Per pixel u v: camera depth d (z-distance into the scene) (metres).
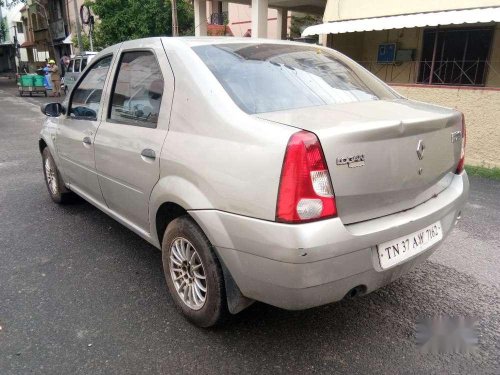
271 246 2.17
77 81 4.18
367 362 2.55
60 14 31.38
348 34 10.85
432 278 3.52
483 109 7.54
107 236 4.29
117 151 3.29
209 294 2.63
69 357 2.57
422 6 8.62
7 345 2.67
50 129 4.75
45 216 4.80
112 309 3.06
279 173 2.14
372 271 2.35
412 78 10.27
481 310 3.08
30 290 3.29
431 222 2.64
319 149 2.12
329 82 3.03
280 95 2.70
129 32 18.11
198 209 2.50
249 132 2.30
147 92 3.10
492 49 8.79
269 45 3.27
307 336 2.78
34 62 37.47
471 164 7.69
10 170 6.81
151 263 3.74
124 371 2.46
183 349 2.65
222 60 2.86
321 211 2.14
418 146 2.47
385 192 2.37
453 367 2.51
